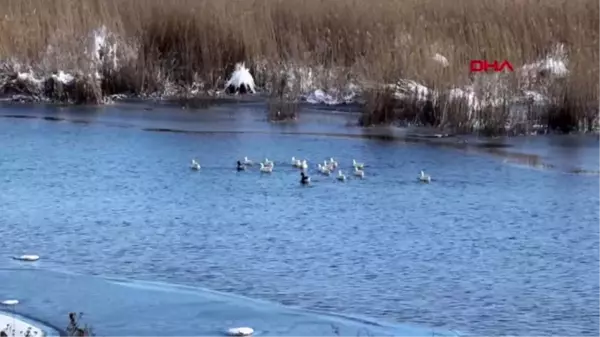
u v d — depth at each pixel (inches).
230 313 527.2
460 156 986.7
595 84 1123.3
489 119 1109.7
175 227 717.3
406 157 978.7
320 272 612.7
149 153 991.6
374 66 1208.2
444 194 825.5
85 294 557.0
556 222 739.4
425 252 658.2
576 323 527.5
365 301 558.3
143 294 558.9
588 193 832.3
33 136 1082.1
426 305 553.3
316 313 532.7
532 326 522.3
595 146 1040.2
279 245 671.8
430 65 1179.3
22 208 770.2
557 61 1226.6
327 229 712.4
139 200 797.9
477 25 1248.8
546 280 602.2
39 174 890.1
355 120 1192.2
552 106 1122.0
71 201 792.9
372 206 781.3
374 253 654.5
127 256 644.7
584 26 1275.8
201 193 821.9
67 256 644.1
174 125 1156.5
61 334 486.9
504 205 789.2
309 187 845.8
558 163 955.3
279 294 569.3
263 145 1036.5
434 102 1152.8
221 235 696.4
